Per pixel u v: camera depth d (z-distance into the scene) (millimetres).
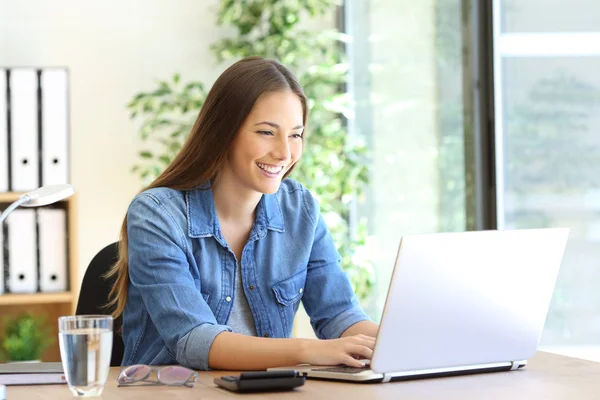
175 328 1942
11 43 4441
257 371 1657
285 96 2109
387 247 4438
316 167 4219
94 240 4508
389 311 1616
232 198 2188
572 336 3314
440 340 1699
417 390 1597
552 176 3352
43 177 3988
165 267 2021
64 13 4492
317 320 2297
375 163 4559
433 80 3955
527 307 1797
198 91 4594
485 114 3631
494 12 3592
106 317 1551
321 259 2312
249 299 2180
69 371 1537
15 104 3969
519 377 1743
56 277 3988
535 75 3414
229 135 2111
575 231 3268
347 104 4484
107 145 4527
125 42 4551
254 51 4387
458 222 3783
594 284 3197
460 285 1688
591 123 3178
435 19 3930
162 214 2088
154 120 4281
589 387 1633
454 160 3807
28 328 3945
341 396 1537
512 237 1740
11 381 1734
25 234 3957
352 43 4801
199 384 1684
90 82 4516
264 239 2232
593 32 3170
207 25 4625
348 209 4516
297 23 4488
